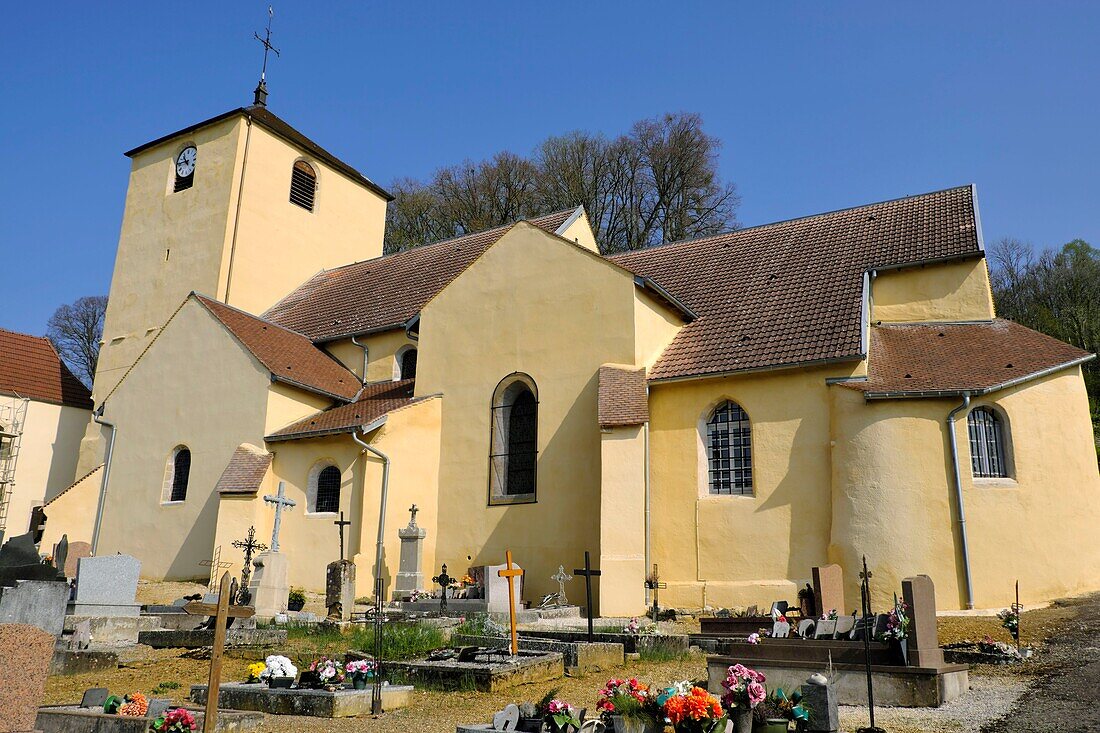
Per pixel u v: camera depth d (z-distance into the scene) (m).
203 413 29.28
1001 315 63.38
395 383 30.44
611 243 55.25
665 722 9.22
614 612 21.42
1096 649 13.80
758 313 25.33
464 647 15.78
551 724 9.48
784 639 13.04
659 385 23.84
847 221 29.80
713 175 55.38
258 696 12.16
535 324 25.98
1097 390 46.44
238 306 36.44
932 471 20.11
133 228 39.94
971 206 27.30
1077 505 20.80
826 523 20.94
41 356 40.28
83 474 33.53
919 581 12.18
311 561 25.67
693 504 22.62
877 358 22.83
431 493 26.47
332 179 41.81
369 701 11.87
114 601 18.86
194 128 38.75
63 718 10.41
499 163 59.94
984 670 13.37
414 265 36.47
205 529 28.03
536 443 25.23
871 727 10.02
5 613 15.16
